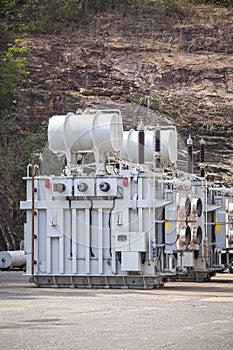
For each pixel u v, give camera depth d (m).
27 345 21.12
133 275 40.41
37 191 41.91
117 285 40.97
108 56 86.94
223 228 48.50
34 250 41.75
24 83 81.38
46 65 84.44
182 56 88.00
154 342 21.81
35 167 42.78
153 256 40.38
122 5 96.19
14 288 40.53
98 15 94.06
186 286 43.41
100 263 40.84
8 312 28.66
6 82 77.38
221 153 77.50
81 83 83.69
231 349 20.84
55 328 24.42
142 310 29.70
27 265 41.81
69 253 41.38
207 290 40.25
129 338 22.52
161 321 26.34
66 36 90.06
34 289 39.84
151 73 85.31
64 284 41.50
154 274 40.44
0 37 88.12
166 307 30.91
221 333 23.64
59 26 91.69
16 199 70.69
